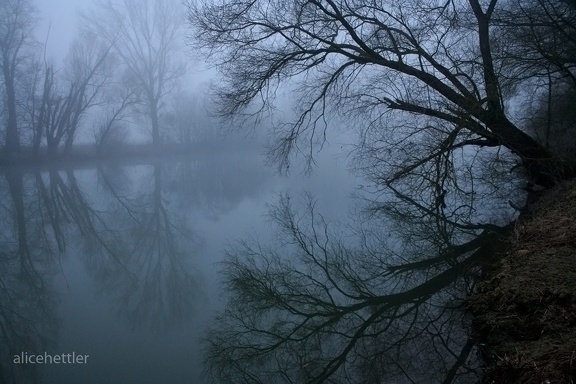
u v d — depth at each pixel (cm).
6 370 509
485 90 1127
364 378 495
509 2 1321
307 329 624
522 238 721
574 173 1095
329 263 875
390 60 1201
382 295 715
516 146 1120
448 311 595
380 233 1077
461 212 1177
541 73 1270
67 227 1369
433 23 1209
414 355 512
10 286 831
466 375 448
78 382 484
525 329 463
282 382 502
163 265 950
